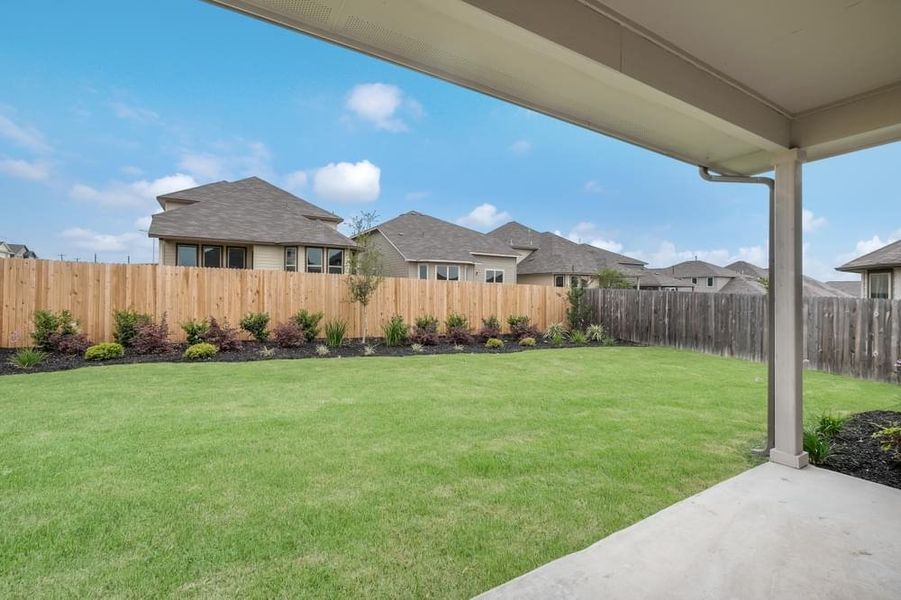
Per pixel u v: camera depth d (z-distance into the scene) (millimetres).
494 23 1928
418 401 5441
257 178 20312
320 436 4070
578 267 25609
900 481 3246
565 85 2799
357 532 2496
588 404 5426
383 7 1978
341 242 17453
